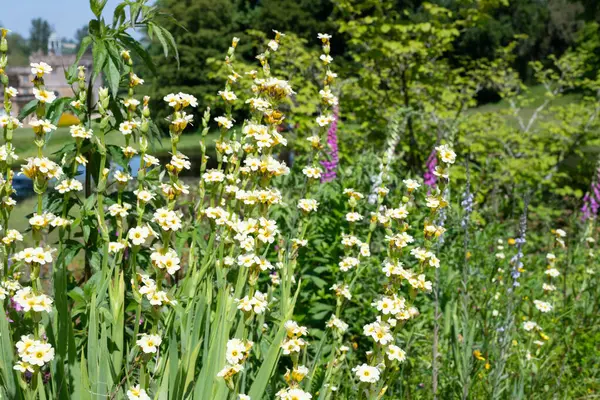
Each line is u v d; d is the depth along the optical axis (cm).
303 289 386
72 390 182
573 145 1057
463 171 847
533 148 1031
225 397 187
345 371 293
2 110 201
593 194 722
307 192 250
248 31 979
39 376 175
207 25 3183
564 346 395
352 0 973
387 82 990
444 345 372
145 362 175
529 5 3300
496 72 1098
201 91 2942
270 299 239
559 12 3275
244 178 237
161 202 242
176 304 184
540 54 3341
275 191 211
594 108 1077
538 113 1130
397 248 211
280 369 291
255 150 231
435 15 950
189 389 192
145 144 204
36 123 189
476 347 329
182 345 188
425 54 916
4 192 192
